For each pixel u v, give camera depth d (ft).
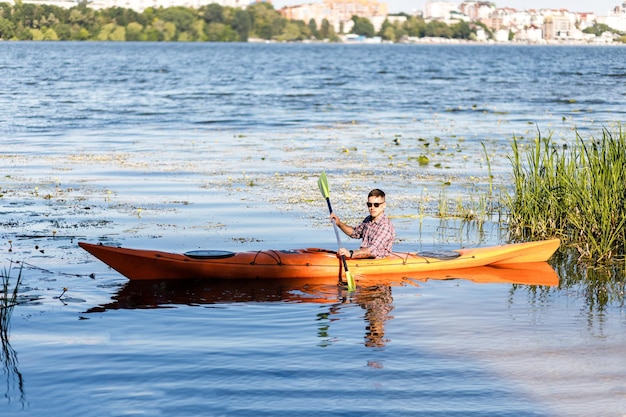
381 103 163.73
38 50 490.08
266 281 43.57
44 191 67.46
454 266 46.21
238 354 31.96
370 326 35.63
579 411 27.12
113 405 27.43
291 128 118.93
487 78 260.83
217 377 29.68
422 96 182.60
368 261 44.96
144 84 216.74
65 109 144.36
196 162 85.05
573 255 49.60
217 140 104.47
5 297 38.32
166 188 69.87
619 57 508.12
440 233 54.80
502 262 47.29
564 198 53.88
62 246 49.57
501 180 74.13
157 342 33.42
